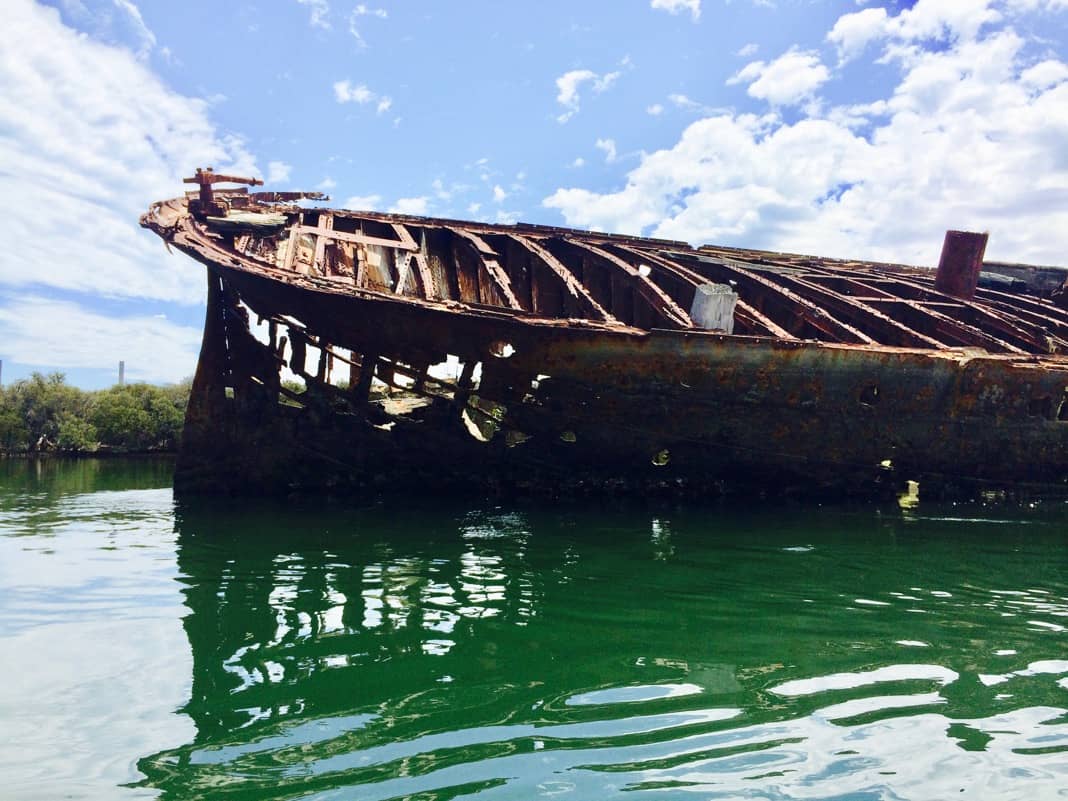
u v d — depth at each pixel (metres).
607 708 3.94
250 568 7.57
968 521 10.66
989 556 8.17
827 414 11.27
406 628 5.46
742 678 4.39
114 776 3.20
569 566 7.62
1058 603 6.19
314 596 6.43
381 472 12.27
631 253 16.00
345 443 12.09
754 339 10.71
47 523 10.82
